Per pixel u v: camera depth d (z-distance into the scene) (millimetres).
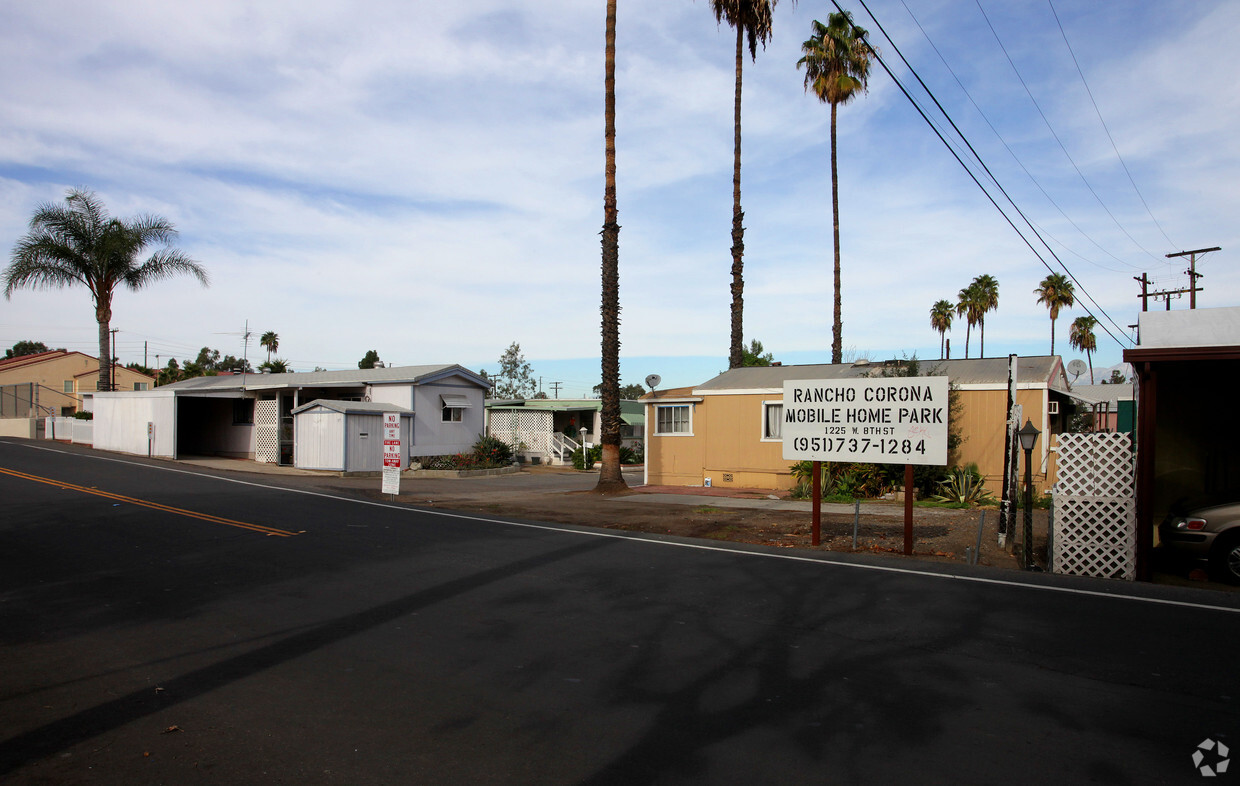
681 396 23203
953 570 9375
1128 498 9328
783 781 3926
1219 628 6711
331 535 12000
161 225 30453
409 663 5828
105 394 30656
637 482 25953
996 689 5234
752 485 21938
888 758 4188
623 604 7621
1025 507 9984
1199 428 12898
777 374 23094
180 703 5043
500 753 4270
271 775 4023
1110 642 6305
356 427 26266
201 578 8836
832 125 32312
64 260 29062
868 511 16047
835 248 32688
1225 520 9258
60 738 4492
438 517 14703
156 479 20094
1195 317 10844
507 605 7586
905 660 5855
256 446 29812
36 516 13414
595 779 3955
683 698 5082
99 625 6898
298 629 6754
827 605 7562
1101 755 4227
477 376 32344
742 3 26562
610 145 20516
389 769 4086
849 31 30688
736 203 27562
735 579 8820
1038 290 52625
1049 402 18953
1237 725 4645
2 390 39844
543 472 32281
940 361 21031
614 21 20500
